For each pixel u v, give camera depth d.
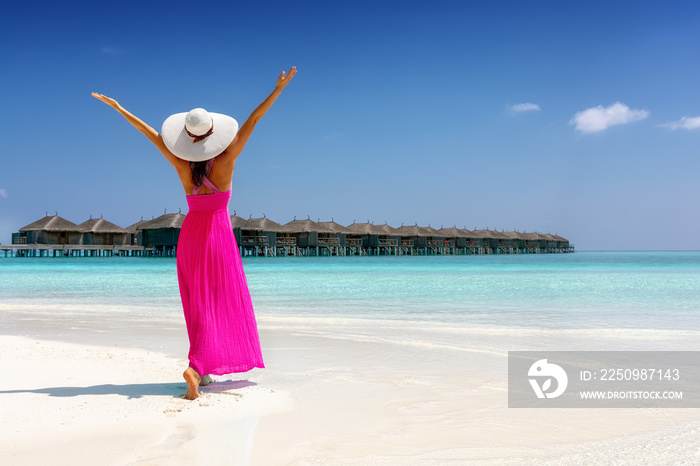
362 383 4.03
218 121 3.66
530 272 26.81
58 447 2.55
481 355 5.22
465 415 3.15
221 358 3.65
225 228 3.79
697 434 2.67
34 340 6.37
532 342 6.02
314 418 3.08
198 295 3.70
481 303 11.27
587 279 20.06
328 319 8.32
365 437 2.73
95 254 69.00
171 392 3.71
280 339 6.28
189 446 2.58
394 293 14.04
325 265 39.16
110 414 3.10
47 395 3.58
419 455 2.44
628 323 7.99
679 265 37.81
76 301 11.84
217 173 3.70
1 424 2.90
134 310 9.86
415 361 4.93
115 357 5.09
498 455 2.43
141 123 3.87
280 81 3.61
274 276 23.06
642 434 2.73
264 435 2.75
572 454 2.42
